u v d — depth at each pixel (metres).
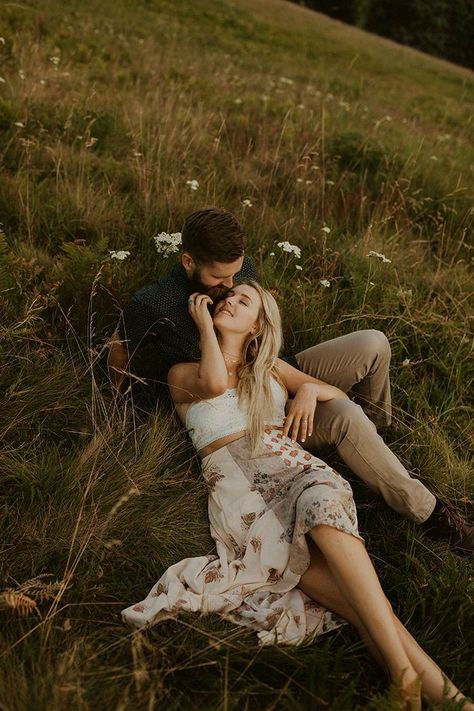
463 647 2.20
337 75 13.04
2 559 2.17
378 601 2.01
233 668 2.01
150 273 3.57
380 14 32.44
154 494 2.52
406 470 2.78
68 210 3.98
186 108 6.20
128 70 7.38
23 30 7.68
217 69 8.98
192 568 2.28
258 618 2.15
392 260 4.20
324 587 2.20
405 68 17.80
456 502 2.92
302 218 4.48
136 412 2.96
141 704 1.81
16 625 1.98
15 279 3.08
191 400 2.67
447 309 3.88
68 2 11.19
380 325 3.68
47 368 2.85
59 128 5.06
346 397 2.70
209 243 2.52
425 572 2.41
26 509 2.34
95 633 2.01
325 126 6.59
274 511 2.32
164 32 11.66
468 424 3.29
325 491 2.20
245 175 4.97
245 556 2.29
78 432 2.64
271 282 3.64
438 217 4.84
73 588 2.14
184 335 2.79
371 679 2.08
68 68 6.59
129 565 2.29
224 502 2.45
